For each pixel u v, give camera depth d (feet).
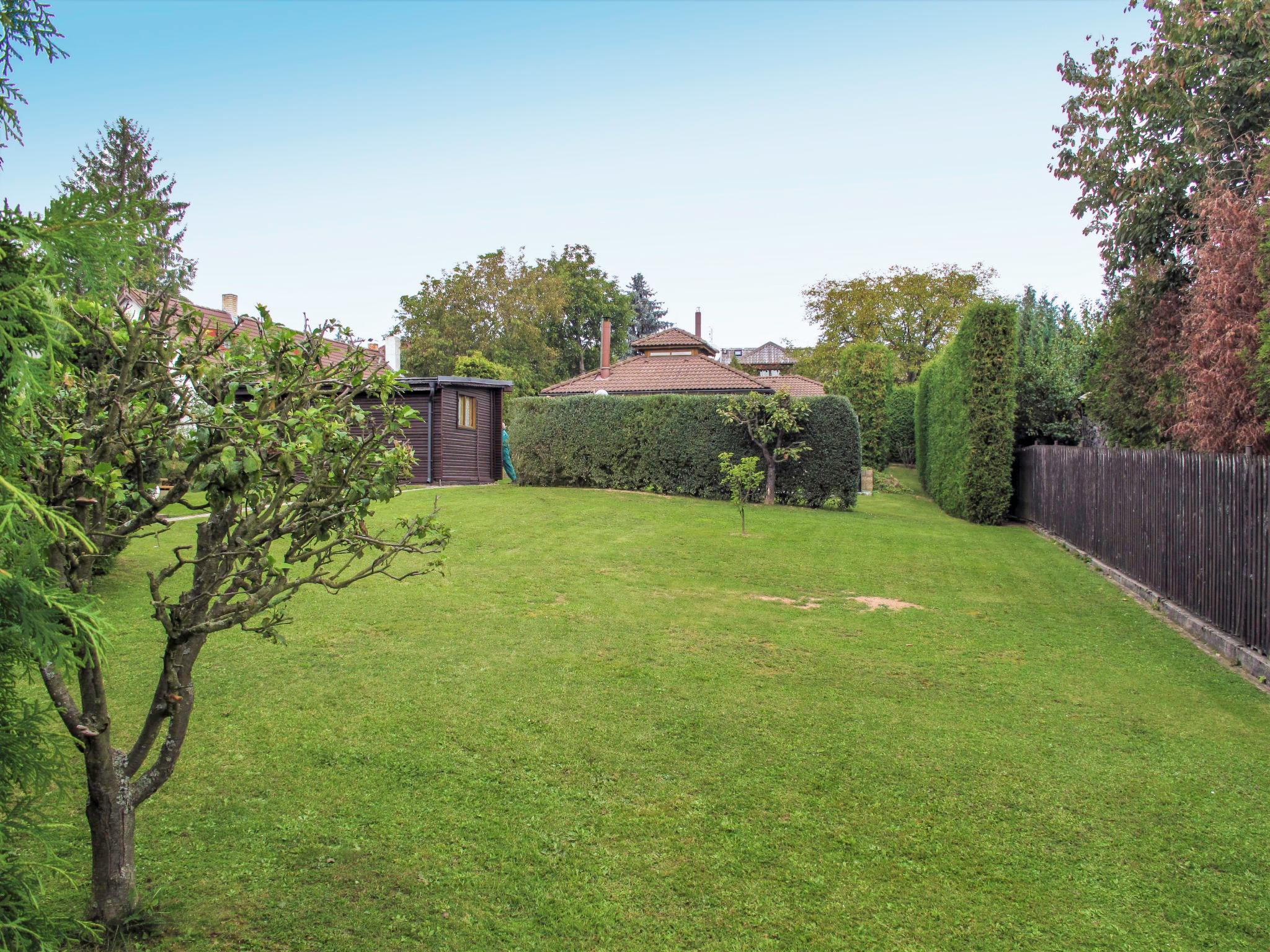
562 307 176.24
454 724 17.35
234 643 22.29
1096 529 41.34
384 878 11.69
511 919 10.87
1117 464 37.78
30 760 7.97
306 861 12.03
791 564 37.58
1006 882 12.14
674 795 14.65
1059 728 18.49
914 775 15.74
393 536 34.53
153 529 37.17
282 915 10.68
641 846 12.86
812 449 61.46
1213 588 26.61
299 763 15.23
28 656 7.85
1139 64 46.09
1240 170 42.32
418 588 29.37
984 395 58.08
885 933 10.80
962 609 30.30
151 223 7.63
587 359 216.95
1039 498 56.08
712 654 23.29
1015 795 15.03
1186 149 46.09
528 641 23.56
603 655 22.65
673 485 64.95
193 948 9.88
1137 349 51.11
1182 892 11.94
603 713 18.34
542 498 58.44
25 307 6.66
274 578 10.53
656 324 301.22
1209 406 37.32
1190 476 28.91
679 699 19.45
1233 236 35.73
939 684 21.44
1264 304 34.22
